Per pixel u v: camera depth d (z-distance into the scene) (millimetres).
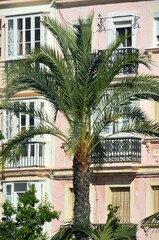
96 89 66625
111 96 67062
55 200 84438
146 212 82062
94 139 67438
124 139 81812
